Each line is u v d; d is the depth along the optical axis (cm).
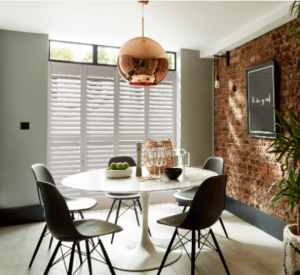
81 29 323
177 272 214
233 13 273
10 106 329
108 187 185
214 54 388
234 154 363
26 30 327
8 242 275
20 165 334
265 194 302
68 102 373
